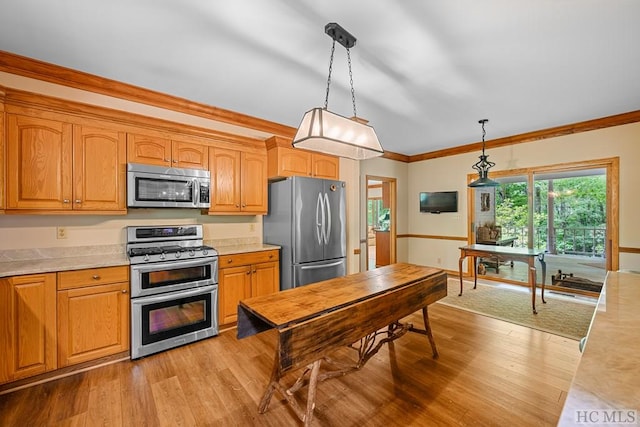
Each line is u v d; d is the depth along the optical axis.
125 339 2.42
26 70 2.36
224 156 3.24
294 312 1.57
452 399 1.92
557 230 4.37
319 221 3.62
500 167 4.80
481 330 3.00
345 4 1.72
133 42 2.11
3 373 1.96
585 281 4.14
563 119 3.80
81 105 2.37
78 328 2.22
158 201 2.74
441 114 3.58
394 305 2.02
